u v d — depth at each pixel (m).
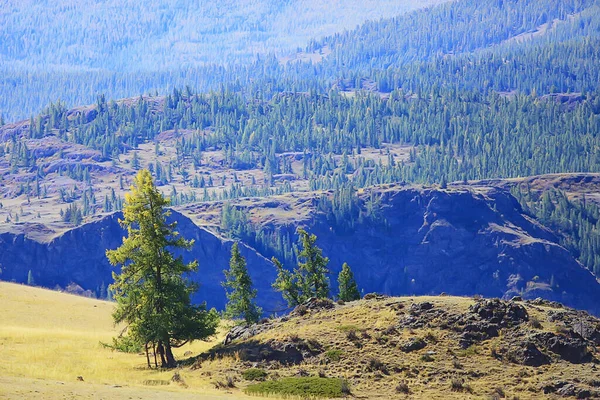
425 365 92.44
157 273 112.69
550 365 90.69
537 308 102.25
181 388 89.06
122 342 112.94
